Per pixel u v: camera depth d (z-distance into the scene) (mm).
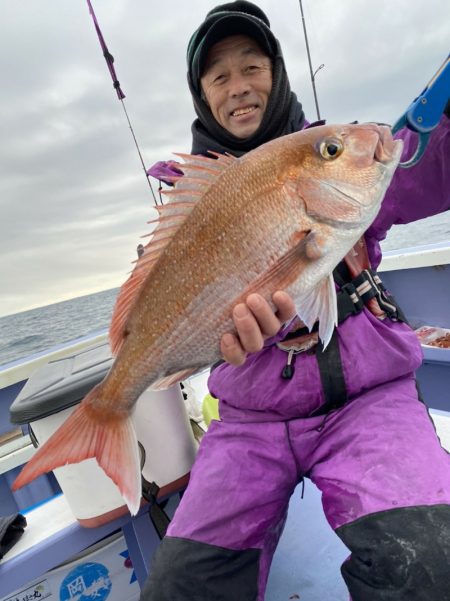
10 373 1239
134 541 642
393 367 550
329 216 422
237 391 590
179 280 433
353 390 542
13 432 1276
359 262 598
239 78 756
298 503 736
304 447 547
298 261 417
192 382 1213
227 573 488
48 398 564
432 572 365
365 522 425
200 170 443
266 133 777
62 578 635
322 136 423
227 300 421
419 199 556
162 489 650
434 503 408
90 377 590
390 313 588
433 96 406
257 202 414
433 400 903
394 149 430
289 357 554
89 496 595
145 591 486
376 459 474
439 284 1187
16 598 614
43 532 632
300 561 618
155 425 643
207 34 727
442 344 1005
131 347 457
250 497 521
